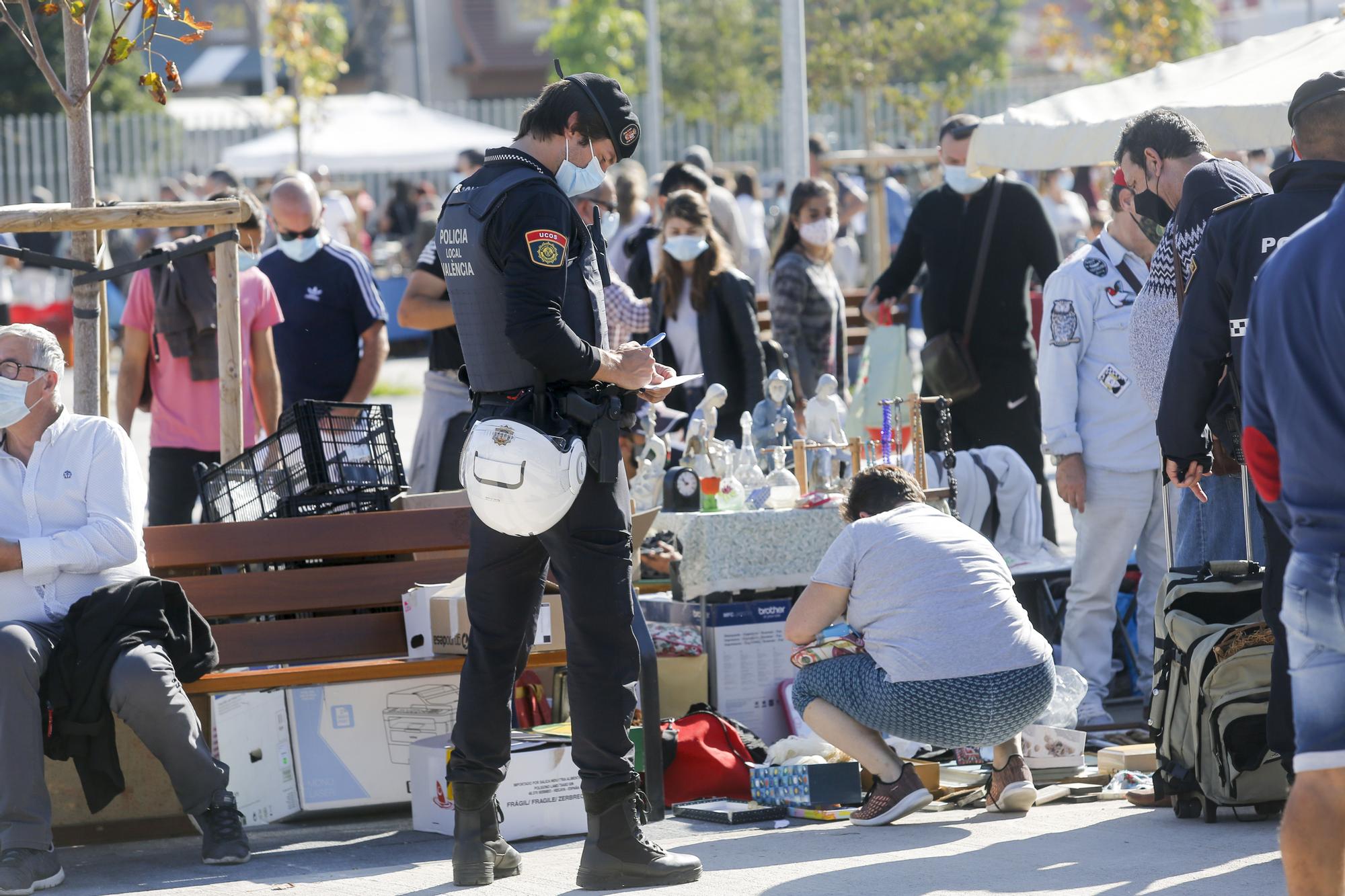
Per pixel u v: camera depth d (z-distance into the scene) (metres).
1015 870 7.29
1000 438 13.73
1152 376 8.99
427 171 46.25
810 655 8.80
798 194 14.16
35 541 8.16
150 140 44.50
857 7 45.81
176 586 8.38
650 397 7.49
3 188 42.78
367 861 8.17
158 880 7.81
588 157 7.05
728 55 57.78
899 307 14.99
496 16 90.19
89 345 10.14
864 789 9.29
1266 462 5.59
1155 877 7.02
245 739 9.07
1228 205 7.43
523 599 7.36
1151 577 11.30
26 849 7.62
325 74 42.03
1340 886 5.50
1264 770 8.02
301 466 9.74
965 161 13.73
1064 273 10.57
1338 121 7.15
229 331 10.17
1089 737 10.36
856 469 11.02
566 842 8.50
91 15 10.15
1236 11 88.50
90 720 7.99
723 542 10.27
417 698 9.44
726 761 9.36
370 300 12.83
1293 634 5.39
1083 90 12.91
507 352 7.00
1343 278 5.16
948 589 8.49
